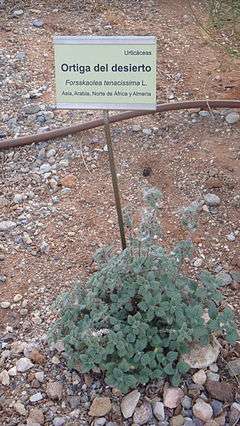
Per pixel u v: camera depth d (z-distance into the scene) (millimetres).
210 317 1906
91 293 1898
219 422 1836
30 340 2086
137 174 2689
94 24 3609
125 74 1875
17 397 1933
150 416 1841
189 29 3547
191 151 2773
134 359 1845
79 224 2490
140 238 1943
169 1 3820
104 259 2084
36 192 2652
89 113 3041
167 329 1876
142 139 2861
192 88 3137
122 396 1884
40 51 3451
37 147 2867
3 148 2867
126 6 3787
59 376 1962
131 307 1894
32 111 3068
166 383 1886
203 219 2475
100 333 1835
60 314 2002
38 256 2385
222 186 2598
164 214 2494
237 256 2332
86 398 1903
